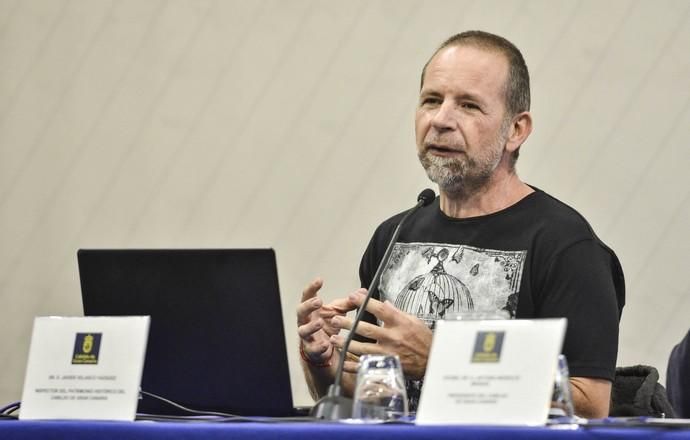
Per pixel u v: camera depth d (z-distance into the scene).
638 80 9.00
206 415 4.69
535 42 9.16
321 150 9.48
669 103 8.96
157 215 9.62
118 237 9.66
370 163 9.42
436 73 5.97
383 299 6.25
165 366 4.77
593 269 5.66
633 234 8.95
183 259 4.68
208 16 9.66
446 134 5.88
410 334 5.23
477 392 3.87
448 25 9.34
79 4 9.82
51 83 9.80
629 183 8.98
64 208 9.73
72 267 9.70
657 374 5.65
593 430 3.57
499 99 5.94
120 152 9.69
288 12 9.57
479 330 3.95
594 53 9.07
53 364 4.37
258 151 9.55
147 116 9.68
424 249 6.16
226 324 4.67
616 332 5.57
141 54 9.72
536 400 3.79
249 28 9.60
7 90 9.84
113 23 9.77
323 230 9.45
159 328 4.76
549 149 9.10
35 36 9.84
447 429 3.64
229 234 9.55
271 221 9.51
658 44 8.98
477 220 6.04
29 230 9.75
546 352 3.83
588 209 9.03
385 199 9.38
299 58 9.53
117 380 4.28
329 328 5.40
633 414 5.52
